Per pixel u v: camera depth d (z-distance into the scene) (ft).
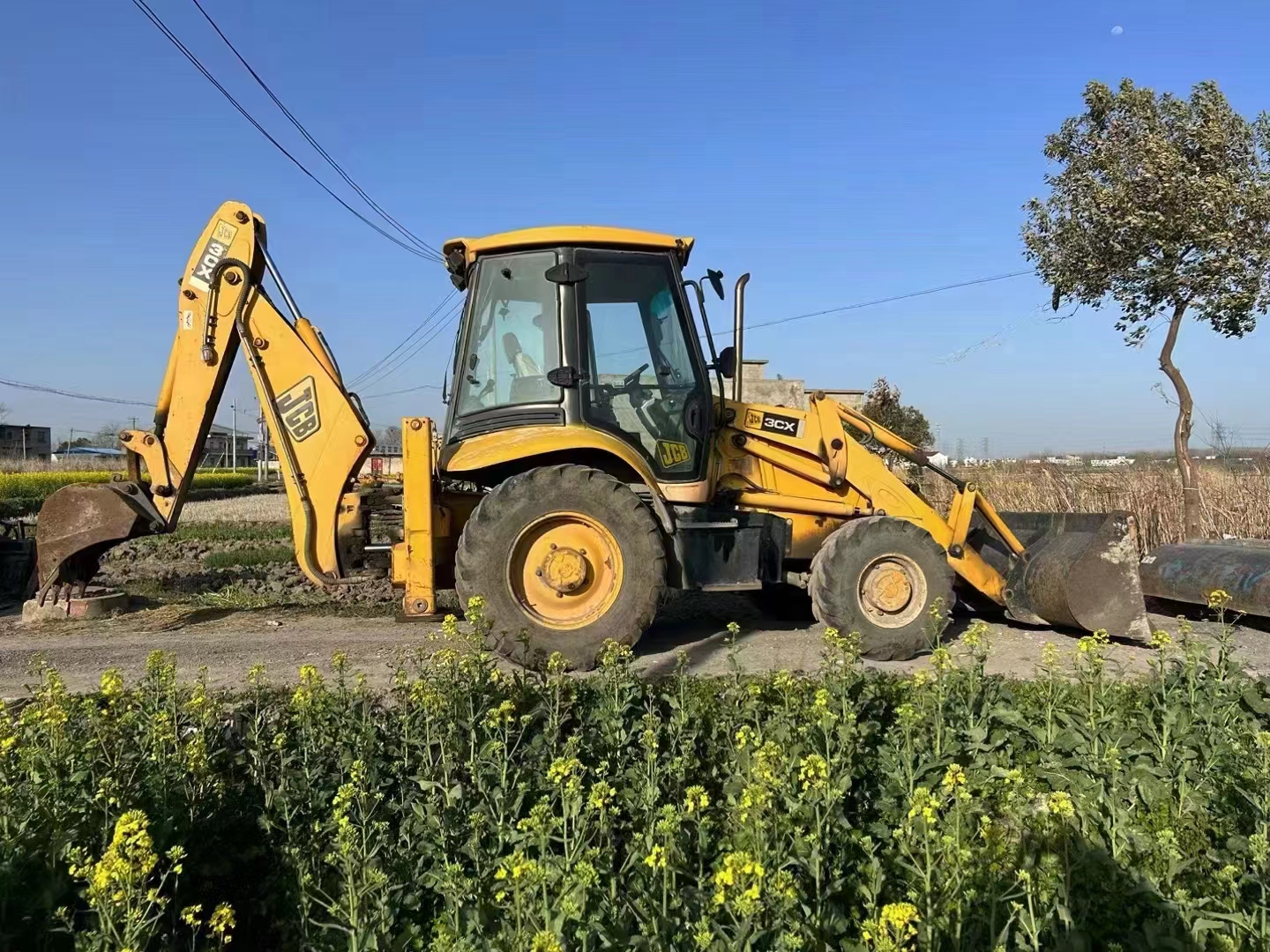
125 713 11.32
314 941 9.35
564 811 9.25
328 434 18.30
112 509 20.25
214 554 37.27
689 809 9.14
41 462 150.51
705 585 18.07
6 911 8.06
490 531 16.67
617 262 18.78
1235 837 10.16
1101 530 19.07
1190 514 30.53
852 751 11.48
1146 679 14.96
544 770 11.30
